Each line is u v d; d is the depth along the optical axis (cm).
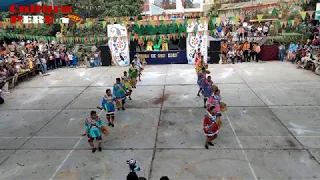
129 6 2730
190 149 873
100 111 1223
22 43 2411
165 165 793
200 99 1316
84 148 909
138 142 932
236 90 1436
